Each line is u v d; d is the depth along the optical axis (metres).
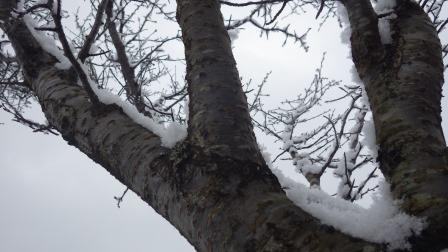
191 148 1.52
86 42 2.56
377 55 1.70
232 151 1.45
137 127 1.86
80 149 2.12
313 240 1.14
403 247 1.06
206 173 1.42
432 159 1.28
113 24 4.38
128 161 1.73
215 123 1.55
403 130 1.41
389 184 1.33
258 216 1.25
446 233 1.06
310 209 1.25
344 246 1.09
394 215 1.17
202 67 1.79
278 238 1.18
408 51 1.66
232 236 1.25
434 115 1.47
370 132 1.61
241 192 1.34
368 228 1.12
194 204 1.39
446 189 1.16
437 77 1.61
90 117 2.02
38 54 2.77
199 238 1.37
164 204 1.54
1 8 3.02
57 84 2.43
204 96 1.67
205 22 1.98
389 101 1.54
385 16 1.83
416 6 1.86
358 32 1.78
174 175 1.49
